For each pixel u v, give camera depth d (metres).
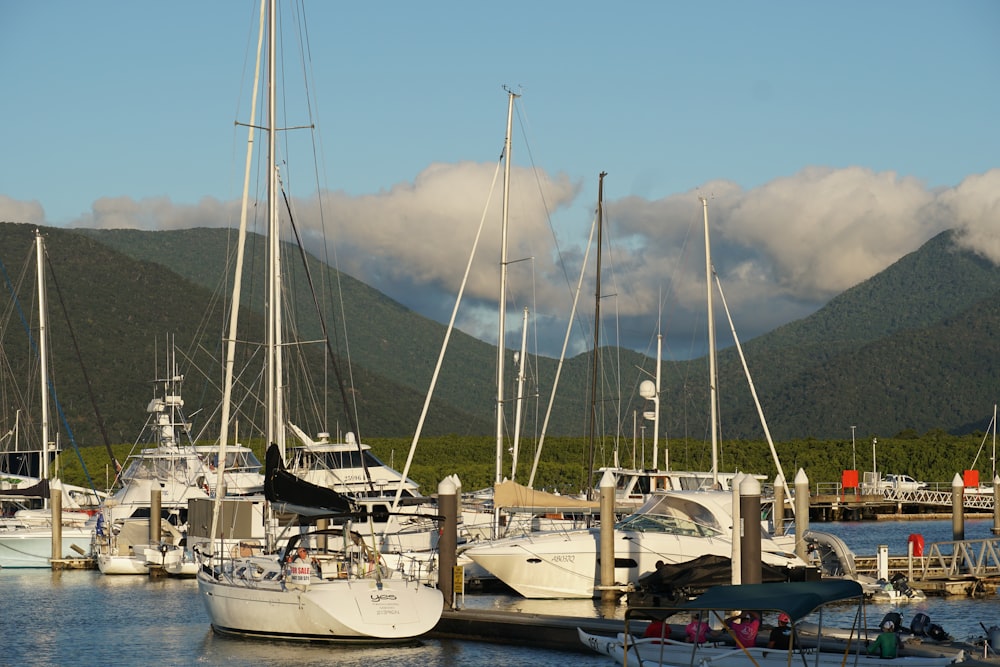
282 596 27.94
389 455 90.31
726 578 33.69
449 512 30.73
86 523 49.62
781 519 47.94
